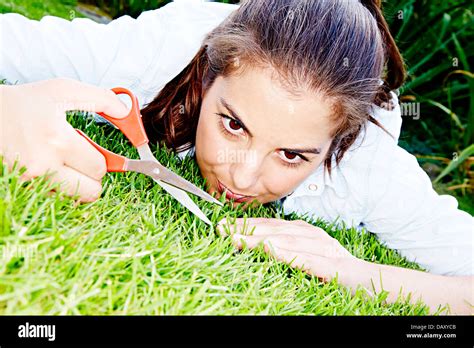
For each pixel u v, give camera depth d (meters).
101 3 2.23
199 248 0.80
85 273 0.64
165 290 0.70
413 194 1.23
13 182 0.68
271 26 0.90
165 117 1.17
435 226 1.23
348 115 0.94
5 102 0.74
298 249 0.94
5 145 0.72
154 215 0.81
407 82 2.20
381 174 1.23
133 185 0.88
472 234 1.22
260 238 0.91
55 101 0.77
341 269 0.94
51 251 0.65
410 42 2.21
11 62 1.19
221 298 0.73
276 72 0.86
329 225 1.21
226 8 1.34
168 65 1.23
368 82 0.98
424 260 1.23
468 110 2.30
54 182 0.73
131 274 0.68
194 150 1.17
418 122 2.25
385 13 2.01
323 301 0.84
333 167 1.20
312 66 0.86
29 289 0.58
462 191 2.08
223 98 0.91
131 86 1.26
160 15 1.30
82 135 0.80
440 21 2.18
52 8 2.02
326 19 0.91
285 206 1.20
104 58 1.23
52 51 1.20
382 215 1.25
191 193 0.91
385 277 0.97
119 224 0.76
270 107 0.86
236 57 0.89
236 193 0.98
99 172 0.77
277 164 0.94
